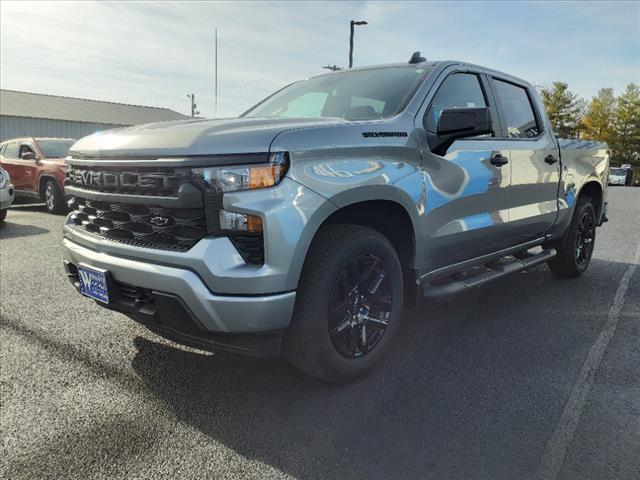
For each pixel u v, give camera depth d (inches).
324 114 136.3
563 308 167.8
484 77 153.8
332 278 102.0
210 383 114.0
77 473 83.1
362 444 90.9
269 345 96.3
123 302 104.3
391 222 121.4
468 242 139.0
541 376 117.3
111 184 105.0
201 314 91.4
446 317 158.7
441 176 126.2
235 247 90.8
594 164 208.1
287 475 82.7
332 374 107.1
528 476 81.9
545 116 182.4
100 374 117.8
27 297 175.3
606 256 254.7
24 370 119.4
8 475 82.4
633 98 2234.3
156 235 99.4
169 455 88.0
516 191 156.6
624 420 98.3
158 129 105.1
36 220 371.9
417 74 136.0
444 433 94.0
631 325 151.6
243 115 154.5
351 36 888.3
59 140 445.4
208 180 90.8
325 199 97.1
